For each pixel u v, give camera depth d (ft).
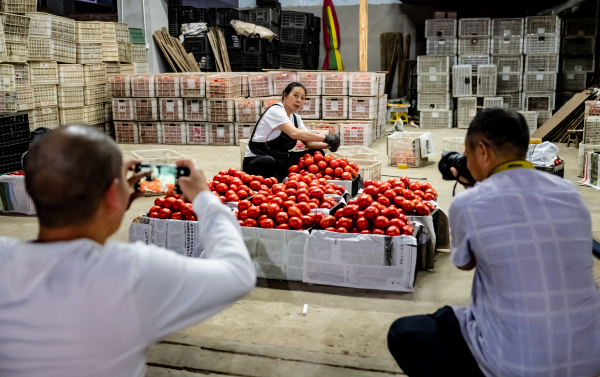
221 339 8.63
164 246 11.60
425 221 11.46
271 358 8.07
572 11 43.78
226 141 33.06
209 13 45.55
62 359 3.10
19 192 17.12
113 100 33.96
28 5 29.91
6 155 19.39
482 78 41.22
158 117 33.83
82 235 3.34
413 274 10.40
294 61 47.34
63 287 3.11
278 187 13.15
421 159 25.31
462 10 47.37
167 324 3.27
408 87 49.24
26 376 3.13
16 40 27.40
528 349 4.66
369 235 10.46
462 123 41.50
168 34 42.91
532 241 4.72
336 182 15.16
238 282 3.52
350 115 31.32
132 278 3.15
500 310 4.80
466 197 5.04
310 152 17.17
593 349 4.71
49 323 3.08
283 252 11.00
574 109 31.14
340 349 8.54
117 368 3.20
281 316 9.68
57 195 3.15
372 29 49.55
